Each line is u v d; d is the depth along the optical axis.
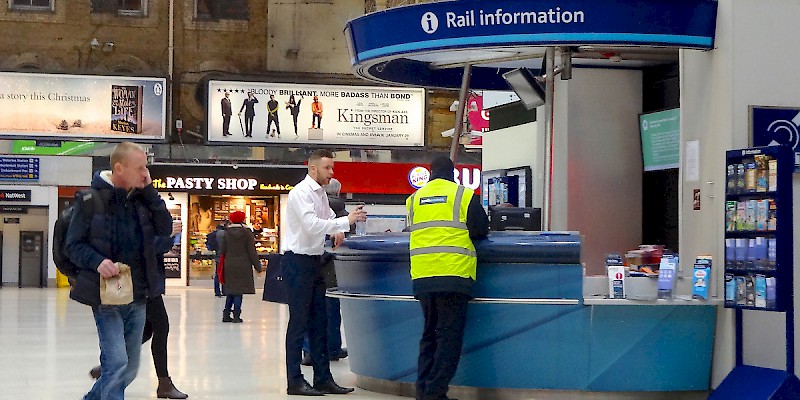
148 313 8.34
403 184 31.59
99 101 28.95
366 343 8.80
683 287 8.43
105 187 6.24
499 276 7.95
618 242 11.84
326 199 8.73
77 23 32.47
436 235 7.64
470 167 21.69
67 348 12.37
